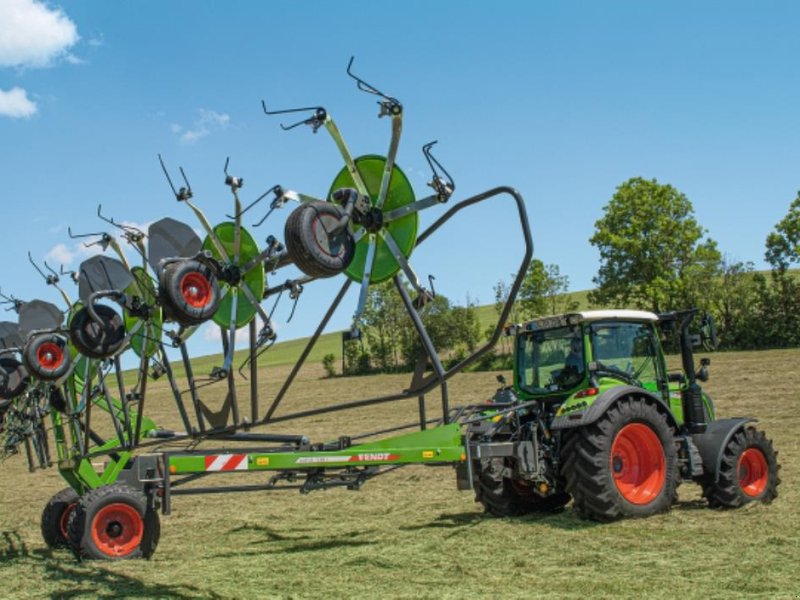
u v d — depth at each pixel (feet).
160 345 23.24
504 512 28.02
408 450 24.14
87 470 25.70
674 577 17.70
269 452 24.29
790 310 127.44
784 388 70.13
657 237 134.72
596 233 138.72
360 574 19.75
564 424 25.11
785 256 130.31
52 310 29.04
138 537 23.25
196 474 23.82
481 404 29.43
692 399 27.58
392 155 19.51
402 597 17.19
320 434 66.08
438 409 82.74
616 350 27.86
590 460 24.67
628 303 140.46
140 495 23.30
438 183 19.31
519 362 29.43
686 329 28.27
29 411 31.35
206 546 25.13
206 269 20.57
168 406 114.83
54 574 21.52
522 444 26.11
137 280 22.29
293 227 17.84
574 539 22.53
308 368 181.57
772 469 27.37
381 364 158.61
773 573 17.65
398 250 19.79
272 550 23.90
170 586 19.47
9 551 26.63
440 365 20.44
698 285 132.77
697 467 26.37
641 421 25.73
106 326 22.43
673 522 24.20
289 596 17.80
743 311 130.93
